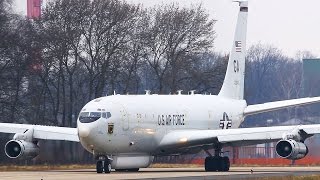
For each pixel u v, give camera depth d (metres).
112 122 172.38
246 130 177.50
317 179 142.75
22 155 178.25
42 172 172.75
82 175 157.50
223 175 154.12
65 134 179.88
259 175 152.75
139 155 181.62
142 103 180.88
